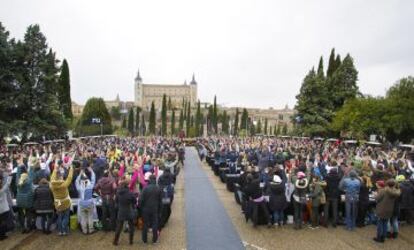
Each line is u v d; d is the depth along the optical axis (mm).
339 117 41719
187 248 9344
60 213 10297
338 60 51562
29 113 29391
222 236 10430
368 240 10109
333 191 11359
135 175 11500
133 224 9719
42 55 30359
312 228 11328
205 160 37000
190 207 14500
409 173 13492
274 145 30203
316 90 46312
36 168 11984
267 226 11477
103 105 73875
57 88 32250
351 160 16344
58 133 31703
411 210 11773
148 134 99125
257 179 11484
